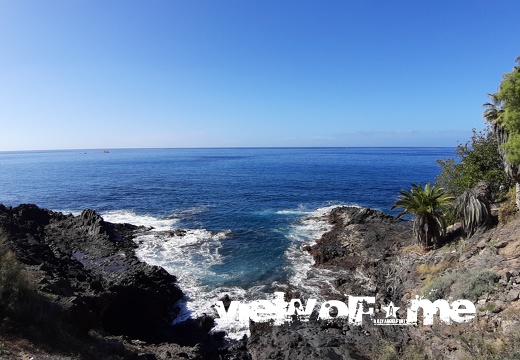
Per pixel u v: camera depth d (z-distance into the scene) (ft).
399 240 128.36
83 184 336.70
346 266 119.14
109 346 61.52
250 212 208.64
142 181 359.05
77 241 144.77
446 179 136.26
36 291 62.54
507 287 59.98
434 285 74.08
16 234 130.52
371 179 349.20
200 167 555.69
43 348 47.19
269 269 118.93
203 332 83.46
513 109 81.51
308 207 221.05
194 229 171.32
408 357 61.46
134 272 106.01
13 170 509.76
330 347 70.18
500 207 92.99
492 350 49.29
